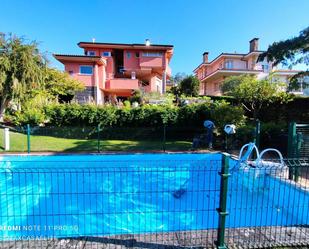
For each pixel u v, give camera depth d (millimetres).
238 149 10633
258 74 30625
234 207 4746
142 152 10055
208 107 13609
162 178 6184
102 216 4812
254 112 15750
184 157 9617
